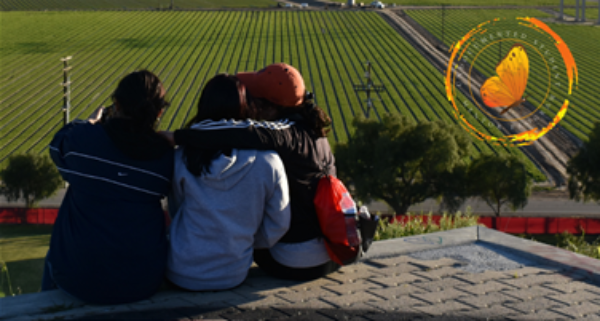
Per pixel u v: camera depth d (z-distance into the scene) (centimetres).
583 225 3241
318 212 391
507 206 4122
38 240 3256
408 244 523
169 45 9325
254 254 416
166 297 375
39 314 341
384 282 424
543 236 3266
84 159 340
